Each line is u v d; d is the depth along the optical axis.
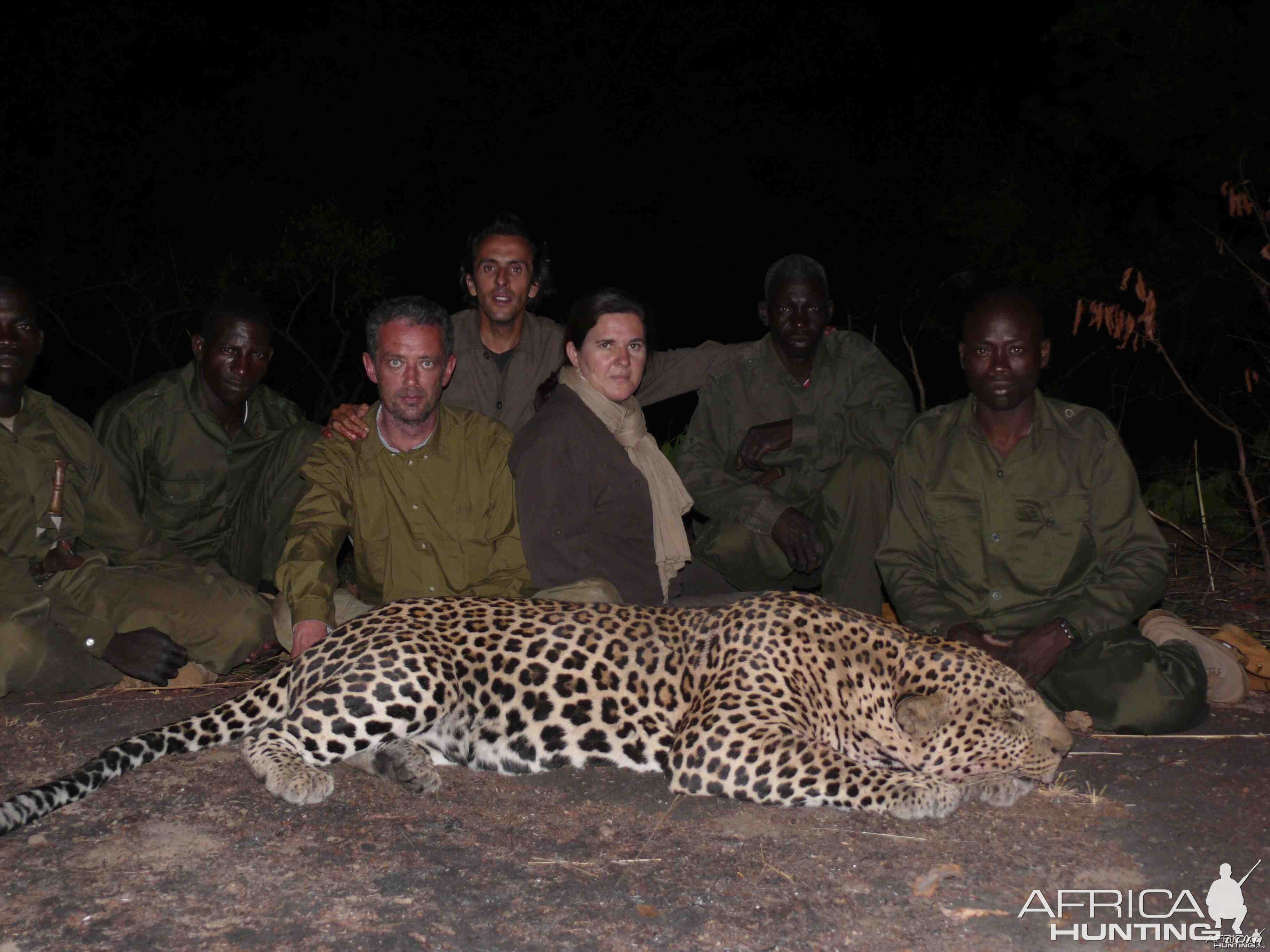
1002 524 4.77
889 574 4.95
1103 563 4.75
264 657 5.41
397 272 19.28
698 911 3.12
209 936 2.98
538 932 3.01
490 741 4.02
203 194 17.50
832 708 4.00
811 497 5.75
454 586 4.91
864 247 18.80
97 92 17.56
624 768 4.05
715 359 5.87
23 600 4.73
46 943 2.95
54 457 5.01
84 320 15.52
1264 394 11.09
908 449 4.95
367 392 15.76
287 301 15.77
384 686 3.85
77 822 3.59
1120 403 13.49
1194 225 13.61
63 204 16.22
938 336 15.45
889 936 3.02
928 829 3.60
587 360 4.77
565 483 4.68
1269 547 6.66
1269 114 12.95
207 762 4.05
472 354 5.90
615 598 4.59
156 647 4.86
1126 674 4.43
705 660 4.08
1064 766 4.13
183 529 5.77
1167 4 13.14
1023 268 13.17
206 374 5.55
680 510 4.96
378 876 3.28
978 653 4.06
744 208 20.94
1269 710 4.71
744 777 3.71
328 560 4.68
